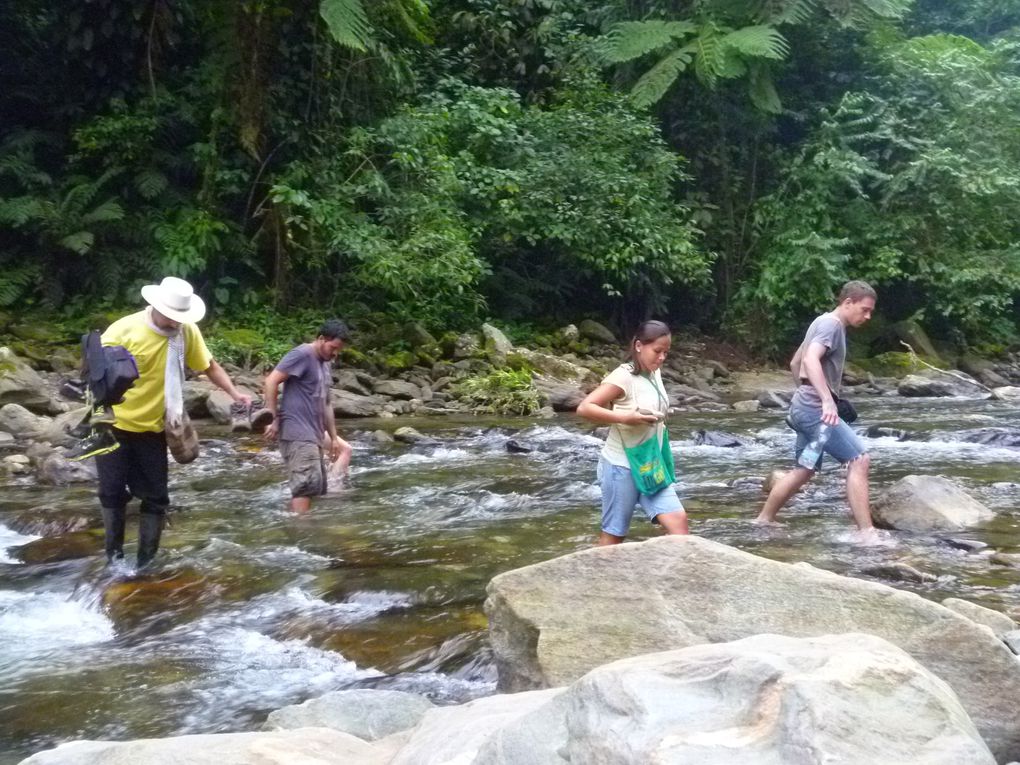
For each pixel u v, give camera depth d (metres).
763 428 11.91
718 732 1.85
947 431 10.81
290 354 7.10
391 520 6.85
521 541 6.10
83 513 7.02
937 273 20.56
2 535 6.79
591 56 19.69
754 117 20.80
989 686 2.88
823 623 3.14
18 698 4.02
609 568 3.47
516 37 20.48
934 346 21.41
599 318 19.91
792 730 1.77
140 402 5.60
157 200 16.33
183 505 7.45
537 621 3.48
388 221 16.36
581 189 17.83
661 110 20.67
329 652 4.38
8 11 16.81
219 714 3.81
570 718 1.99
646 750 1.82
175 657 4.42
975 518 6.41
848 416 6.19
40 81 17.16
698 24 19.94
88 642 4.72
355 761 2.53
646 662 2.11
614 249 17.59
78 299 15.51
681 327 20.78
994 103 21.48
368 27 15.51
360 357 14.75
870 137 20.47
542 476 8.63
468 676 4.02
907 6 23.09
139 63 16.70
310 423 7.14
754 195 21.23
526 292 18.89
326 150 16.72
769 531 6.17
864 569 5.17
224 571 5.52
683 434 11.34
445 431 11.56
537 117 18.38
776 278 19.61
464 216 17.22
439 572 5.35
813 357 6.04
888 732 1.80
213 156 15.84
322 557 5.81
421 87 18.80
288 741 2.64
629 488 5.08
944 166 19.92
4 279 15.16
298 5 16.30
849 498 6.02
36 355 13.60
